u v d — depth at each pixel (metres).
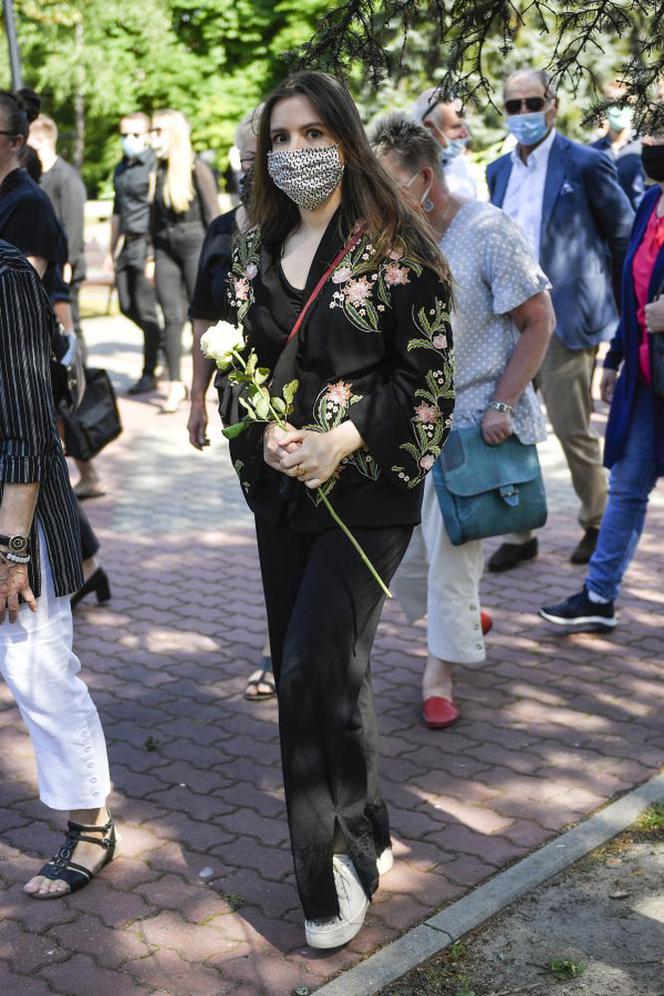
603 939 3.76
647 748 5.05
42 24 27.88
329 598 3.54
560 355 7.04
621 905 3.93
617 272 7.04
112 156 33.31
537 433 5.09
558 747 5.06
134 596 7.01
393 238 3.51
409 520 3.65
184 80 28.95
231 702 5.59
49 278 6.05
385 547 3.64
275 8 27.94
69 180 11.14
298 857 3.63
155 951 3.76
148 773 4.91
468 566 5.18
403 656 6.11
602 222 7.04
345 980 3.56
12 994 3.57
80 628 6.51
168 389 12.59
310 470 3.46
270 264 3.69
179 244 11.30
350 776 3.68
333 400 3.54
